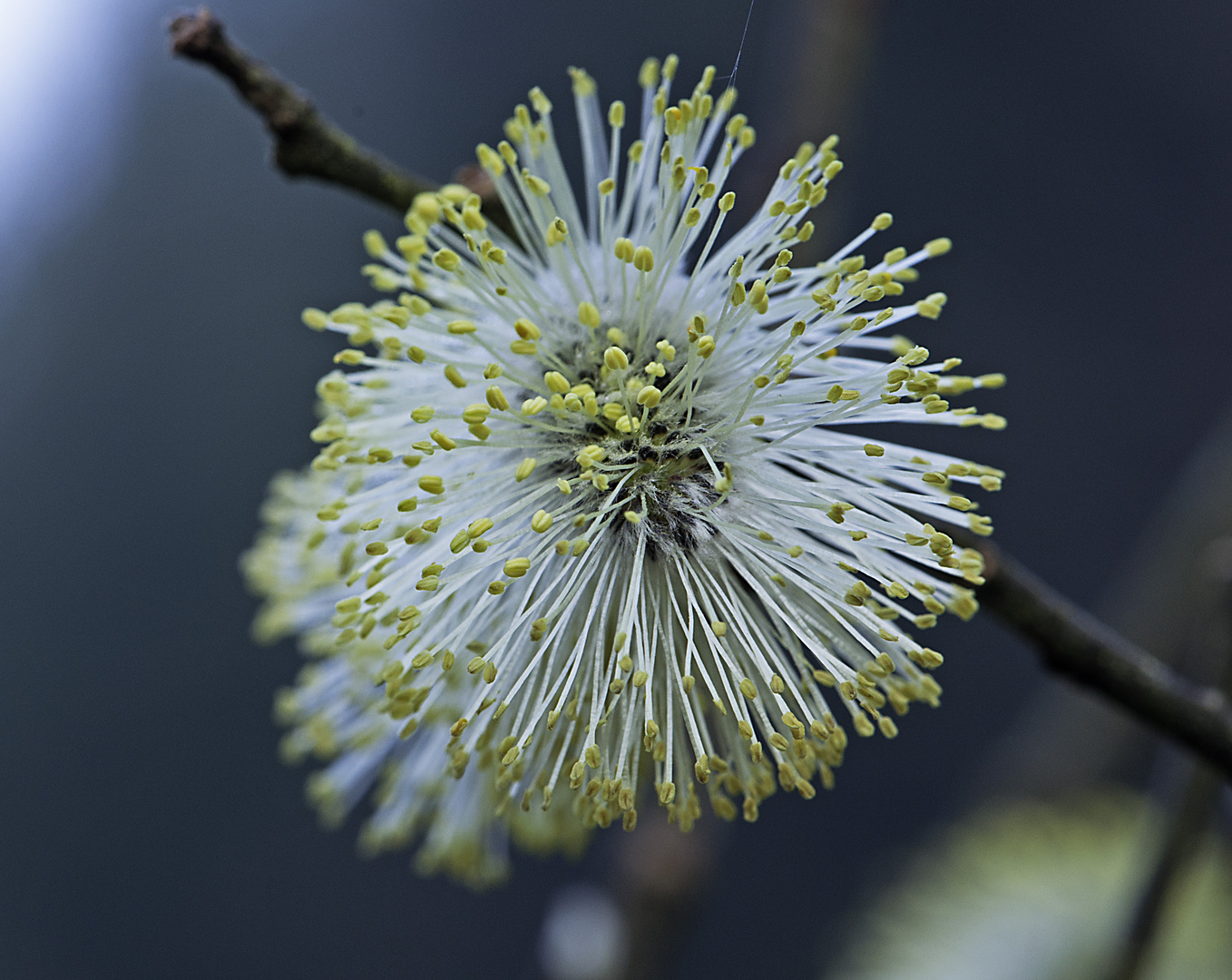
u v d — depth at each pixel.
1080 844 0.22
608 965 0.19
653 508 0.15
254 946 0.40
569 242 0.15
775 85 0.19
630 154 0.15
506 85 0.40
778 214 0.15
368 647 0.16
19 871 0.40
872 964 0.22
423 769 0.16
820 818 0.38
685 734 0.15
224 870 0.40
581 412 0.15
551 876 0.39
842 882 0.38
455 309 0.15
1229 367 0.40
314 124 0.16
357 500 0.15
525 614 0.15
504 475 0.15
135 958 0.39
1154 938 0.17
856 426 0.17
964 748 0.38
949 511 0.15
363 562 0.16
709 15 0.38
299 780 0.40
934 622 0.15
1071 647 0.16
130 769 0.40
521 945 0.39
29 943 0.39
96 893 0.40
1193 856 0.17
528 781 0.16
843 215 0.18
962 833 0.24
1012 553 0.40
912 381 0.15
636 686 0.15
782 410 0.15
